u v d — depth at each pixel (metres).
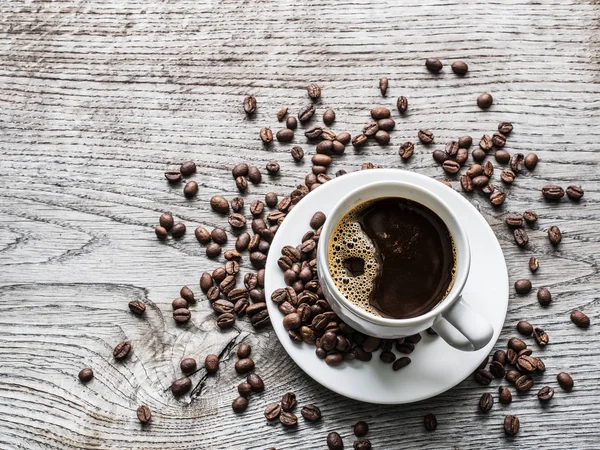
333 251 0.56
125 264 0.62
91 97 0.66
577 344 0.60
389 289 0.55
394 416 0.59
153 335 0.61
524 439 0.59
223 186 0.64
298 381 0.60
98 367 0.60
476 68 0.66
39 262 0.62
